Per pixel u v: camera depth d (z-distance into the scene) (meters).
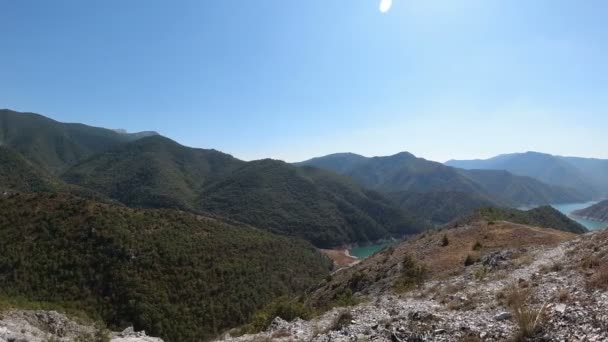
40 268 51.78
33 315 20.88
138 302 50.59
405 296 26.25
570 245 29.75
